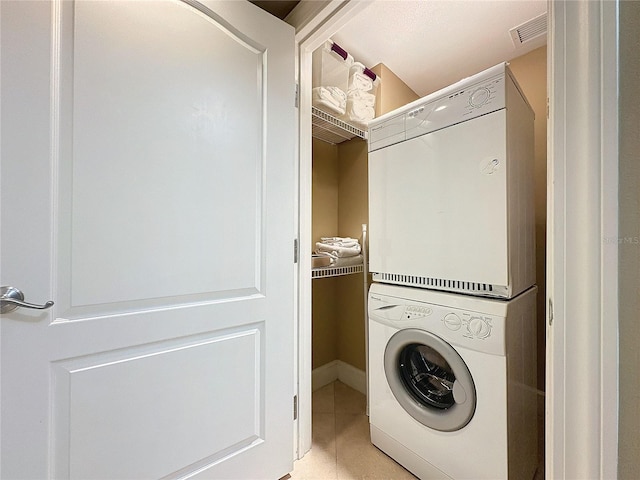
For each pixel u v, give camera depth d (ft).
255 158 3.73
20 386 2.36
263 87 3.80
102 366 2.72
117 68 2.76
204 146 3.29
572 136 1.49
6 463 2.32
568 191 1.51
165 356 3.06
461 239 3.72
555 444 1.57
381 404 4.52
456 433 3.62
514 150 3.60
